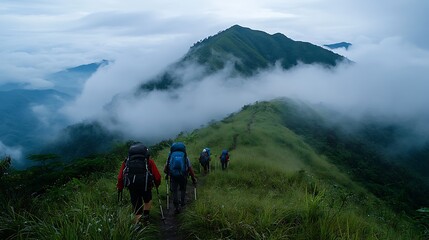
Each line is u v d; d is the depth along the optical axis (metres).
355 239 5.12
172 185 8.07
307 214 6.00
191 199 9.52
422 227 6.48
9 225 5.25
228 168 16.95
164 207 8.49
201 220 6.33
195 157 19.75
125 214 5.73
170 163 8.19
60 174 11.40
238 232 5.68
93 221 4.99
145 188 6.73
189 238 6.06
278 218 6.02
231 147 33.69
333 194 10.38
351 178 43.16
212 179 13.39
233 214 6.39
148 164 6.97
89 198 7.19
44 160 12.75
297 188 11.29
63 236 4.61
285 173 14.74
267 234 5.43
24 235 5.09
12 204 6.00
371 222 7.04
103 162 13.34
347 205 8.70
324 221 5.52
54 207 6.49
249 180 13.12
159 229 6.74
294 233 5.54
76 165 12.66
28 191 6.92
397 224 7.65
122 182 6.88
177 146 8.53
